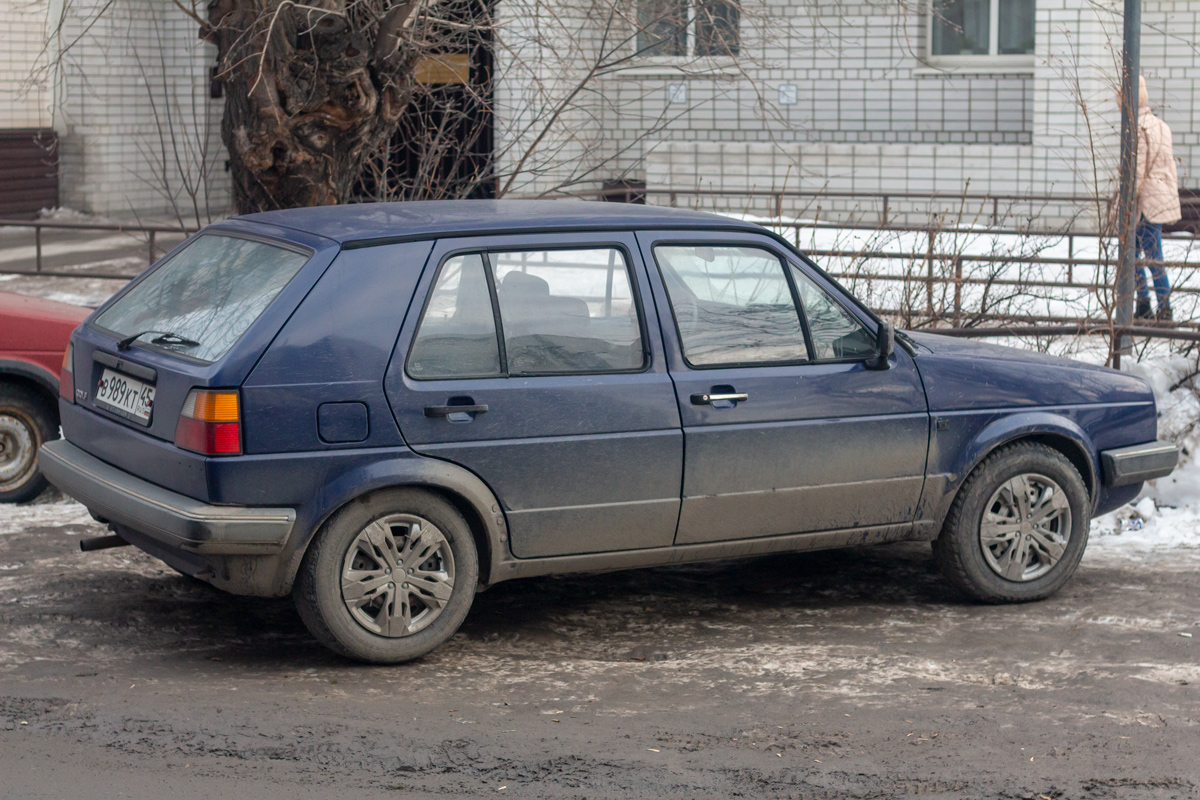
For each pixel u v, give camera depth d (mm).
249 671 4883
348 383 4684
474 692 4711
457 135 11273
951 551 5789
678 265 5273
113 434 5051
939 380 5652
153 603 5660
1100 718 4480
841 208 17422
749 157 17594
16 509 7184
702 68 15211
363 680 4809
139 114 21859
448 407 4820
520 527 5016
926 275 9570
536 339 5008
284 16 7312
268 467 4594
